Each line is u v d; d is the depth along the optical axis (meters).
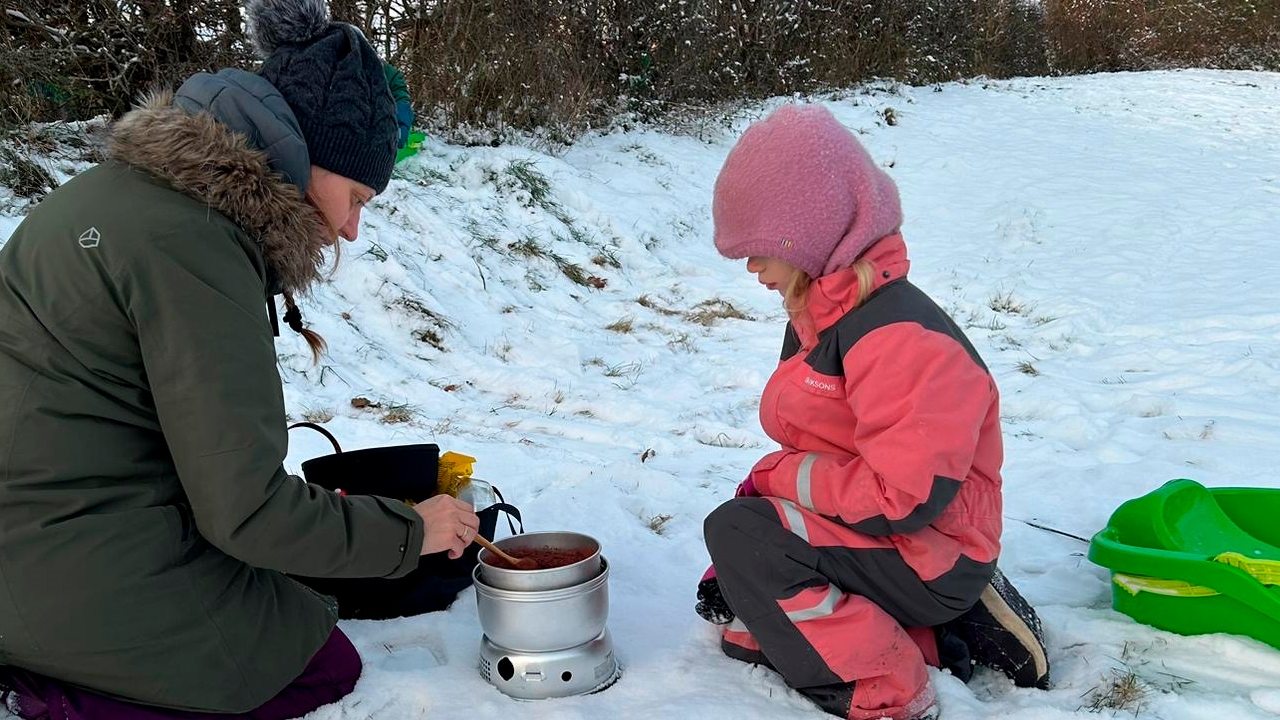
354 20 8.84
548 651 2.10
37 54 6.48
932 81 17.97
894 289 2.03
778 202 2.00
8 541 1.66
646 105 12.19
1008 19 20.92
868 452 1.95
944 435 1.89
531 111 10.23
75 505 1.69
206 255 1.70
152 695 1.77
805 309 2.11
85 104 7.01
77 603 1.68
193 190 1.74
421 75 9.34
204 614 1.81
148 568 1.74
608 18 11.67
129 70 7.12
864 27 16.59
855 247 2.00
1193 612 2.39
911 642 2.08
